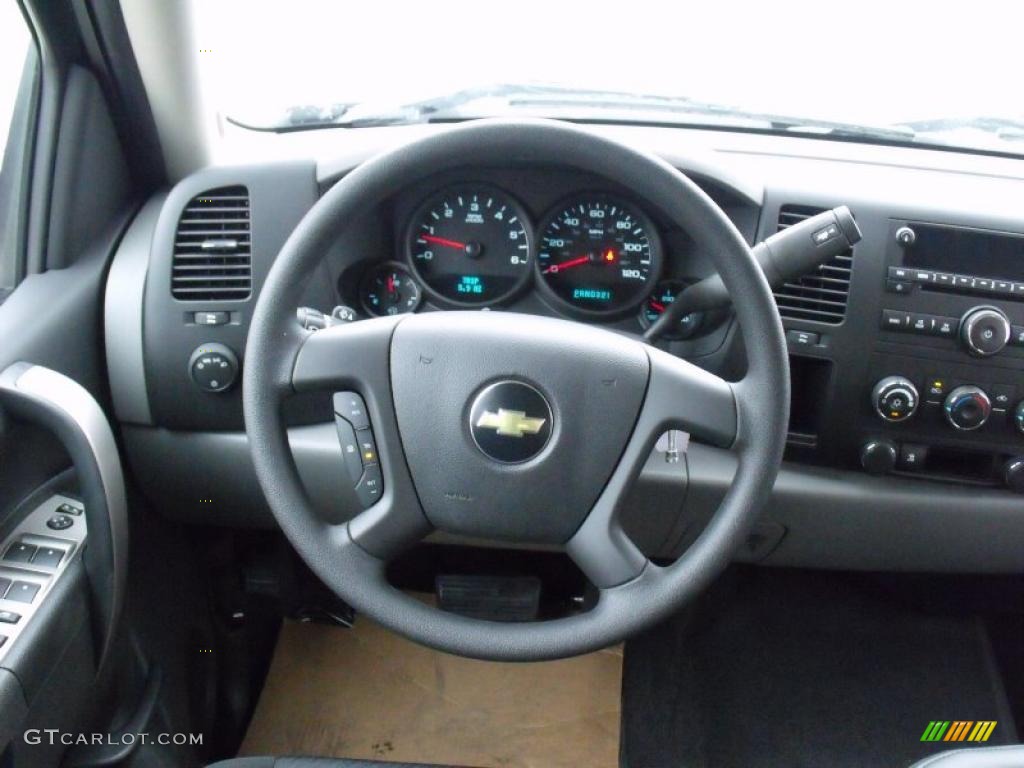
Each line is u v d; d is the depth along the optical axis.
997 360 1.20
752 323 0.87
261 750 1.62
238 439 1.33
